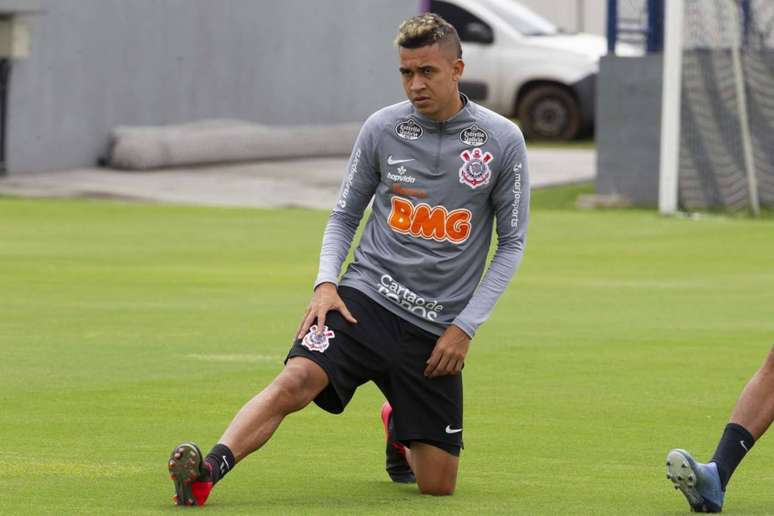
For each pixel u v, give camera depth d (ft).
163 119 291.17
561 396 97.45
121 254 181.47
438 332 68.54
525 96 358.23
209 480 63.82
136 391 96.53
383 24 332.80
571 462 77.82
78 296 144.97
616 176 258.16
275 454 78.84
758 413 64.59
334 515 63.98
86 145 274.77
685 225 230.89
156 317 131.64
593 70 355.36
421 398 68.59
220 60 301.84
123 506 64.59
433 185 68.39
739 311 142.00
